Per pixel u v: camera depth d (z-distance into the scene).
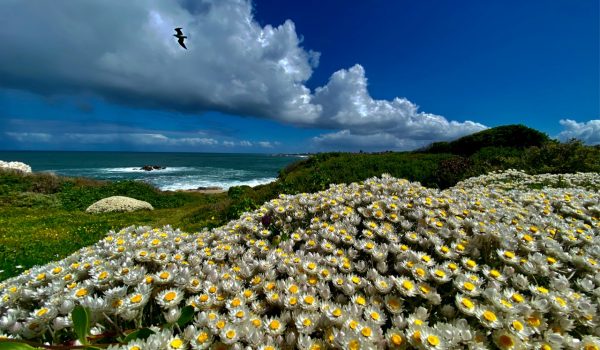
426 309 1.43
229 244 2.54
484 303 1.51
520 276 1.69
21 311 1.46
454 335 1.24
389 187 3.58
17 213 13.53
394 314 1.51
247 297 1.69
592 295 1.70
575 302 1.48
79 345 1.17
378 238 2.46
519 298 1.50
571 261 1.91
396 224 2.73
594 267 1.82
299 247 2.61
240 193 11.60
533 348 1.29
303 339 1.32
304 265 1.87
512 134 15.41
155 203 20.02
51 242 7.79
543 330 1.38
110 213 15.03
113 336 1.38
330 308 1.48
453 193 3.75
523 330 1.29
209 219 9.54
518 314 1.41
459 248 2.08
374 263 2.07
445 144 18.12
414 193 3.32
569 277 1.82
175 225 9.73
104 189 20.30
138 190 21.39
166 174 56.62
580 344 1.29
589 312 1.44
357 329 1.34
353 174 11.14
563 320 1.42
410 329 1.30
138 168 74.12
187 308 1.40
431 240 2.16
